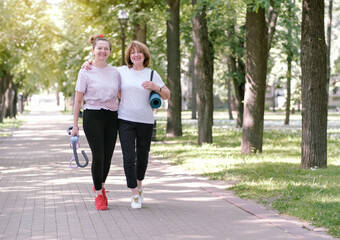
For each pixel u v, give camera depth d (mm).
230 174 11797
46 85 52062
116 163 14531
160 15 24328
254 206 8266
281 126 36531
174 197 9203
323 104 12656
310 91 12625
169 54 25109
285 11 19531
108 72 7973
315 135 12641
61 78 42344
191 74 49312
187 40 28953
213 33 29078
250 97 17031
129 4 24594
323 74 12609
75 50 35875
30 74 49500
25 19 34125
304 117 12734
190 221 7285
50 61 38438
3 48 35500
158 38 32031
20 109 67938
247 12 16766
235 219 7422
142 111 7984
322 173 11703
